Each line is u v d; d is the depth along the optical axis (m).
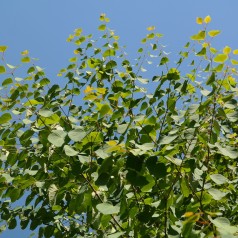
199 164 2.39
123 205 1.98
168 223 2.11
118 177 2.16
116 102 2.96
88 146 2.14
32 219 3.13
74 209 2.29
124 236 2.27
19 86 2.84
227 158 3.38
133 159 1.92
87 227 2.93
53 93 3.13
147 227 2.20
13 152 2.65
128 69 3.94
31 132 2.43
